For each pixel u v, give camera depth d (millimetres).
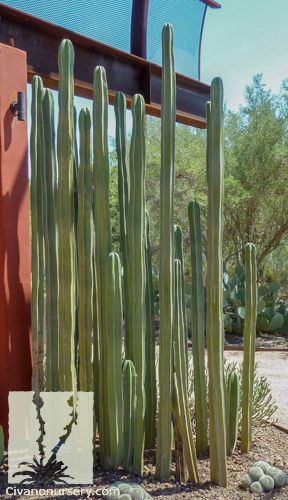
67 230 2457
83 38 3256
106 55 3463
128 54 3520
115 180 8555
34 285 2619
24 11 3107
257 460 2740
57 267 2555
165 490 2344
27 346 2801
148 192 9164
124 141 2682
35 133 2586
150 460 2646
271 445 2975
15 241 2770
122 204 2660
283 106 9680
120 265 2508
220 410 2373
